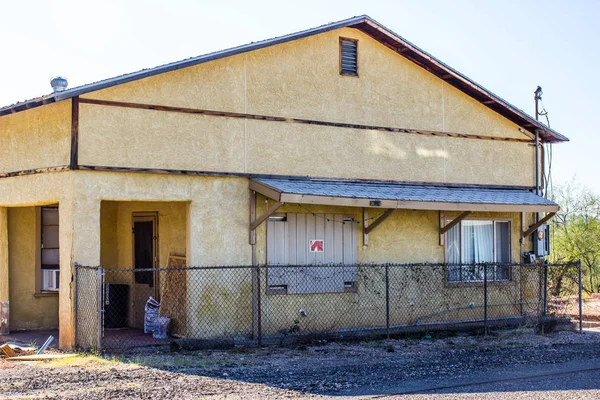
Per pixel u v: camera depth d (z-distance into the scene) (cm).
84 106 1233
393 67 1591
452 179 1659
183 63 1296
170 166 1308
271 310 1402
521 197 1658
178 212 1452
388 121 1575
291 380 981
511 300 1686
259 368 1080
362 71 1548
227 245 1359
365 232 1518
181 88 1328
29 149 1355
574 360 1170
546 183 1820
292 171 1444
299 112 1459
